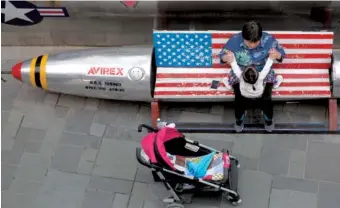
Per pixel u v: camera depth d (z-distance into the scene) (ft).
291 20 24.66
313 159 23.07
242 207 22.11
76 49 26.73
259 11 24.18
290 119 24.14
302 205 22.04
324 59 23.25
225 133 23.94
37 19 25.17
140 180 23.04
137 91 23.61
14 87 25.82
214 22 24.99
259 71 22.52
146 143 20.25
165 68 23.99
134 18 24.86
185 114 24.53
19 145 24.23
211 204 22.22
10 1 24.13
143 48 23.91
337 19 24.35
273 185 22.56
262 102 22.72
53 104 25.23
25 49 26.94
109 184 23.04
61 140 24.26
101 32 25.82
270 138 23.66
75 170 23.47
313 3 23.57
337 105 24.21
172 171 20.42
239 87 22.66
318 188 22.39
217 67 23.81
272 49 22.15
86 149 23.95
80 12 24.63
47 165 23.66
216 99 23.53
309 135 23.62
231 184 21.86
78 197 22.84
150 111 24.77
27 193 23.06
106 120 24.66
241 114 23.04
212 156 21.26
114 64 23.44
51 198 22.89
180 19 24.89
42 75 23.80
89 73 23.56
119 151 23.81
